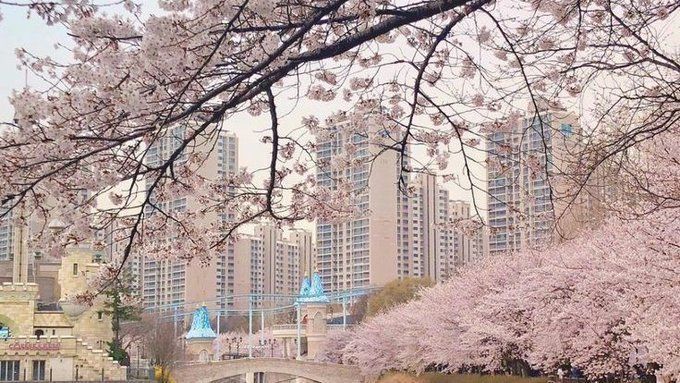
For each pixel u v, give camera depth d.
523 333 48.88
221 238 16.28
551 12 13.01
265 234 168.62
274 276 169.00
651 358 28.22
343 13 12.96
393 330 76.06
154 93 10.58
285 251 173.50
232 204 16.33
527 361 48.41
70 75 10.84
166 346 92.31
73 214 12.85
